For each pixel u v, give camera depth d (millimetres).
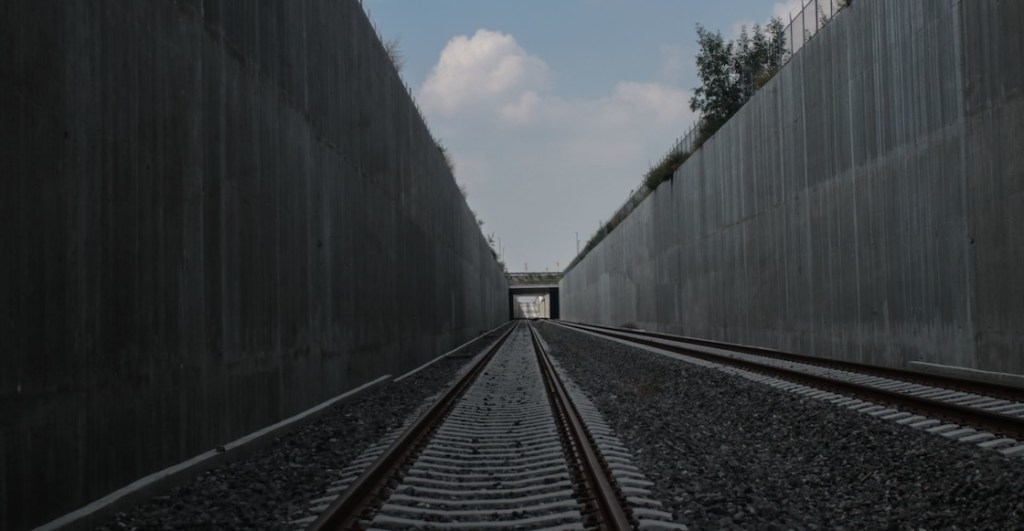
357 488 6301
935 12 16078
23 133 5711
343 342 15188
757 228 27812
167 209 7961
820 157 22172
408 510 6117
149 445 7469
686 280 38906
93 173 6613
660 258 45375
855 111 19922
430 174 29109
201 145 8844
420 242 26047
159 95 7852
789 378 15047
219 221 9320
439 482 7238
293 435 10734
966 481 6840
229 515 6309
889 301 18172
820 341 22219
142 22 7551
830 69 21469
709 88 43500
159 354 7711
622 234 61406
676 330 41125
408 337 23016
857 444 8898
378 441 10016
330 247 14461
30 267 5758
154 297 7637
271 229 11227
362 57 17922
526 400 14508
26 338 5695
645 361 22688
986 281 14461
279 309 11469
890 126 18078
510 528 5723
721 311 32594
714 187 33625
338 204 15203
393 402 14664
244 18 10406
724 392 14297
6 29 5551
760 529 5820
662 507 6234
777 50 30047
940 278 15977
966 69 15023
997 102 14125
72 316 6270
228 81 9750
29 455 5703
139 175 7402
